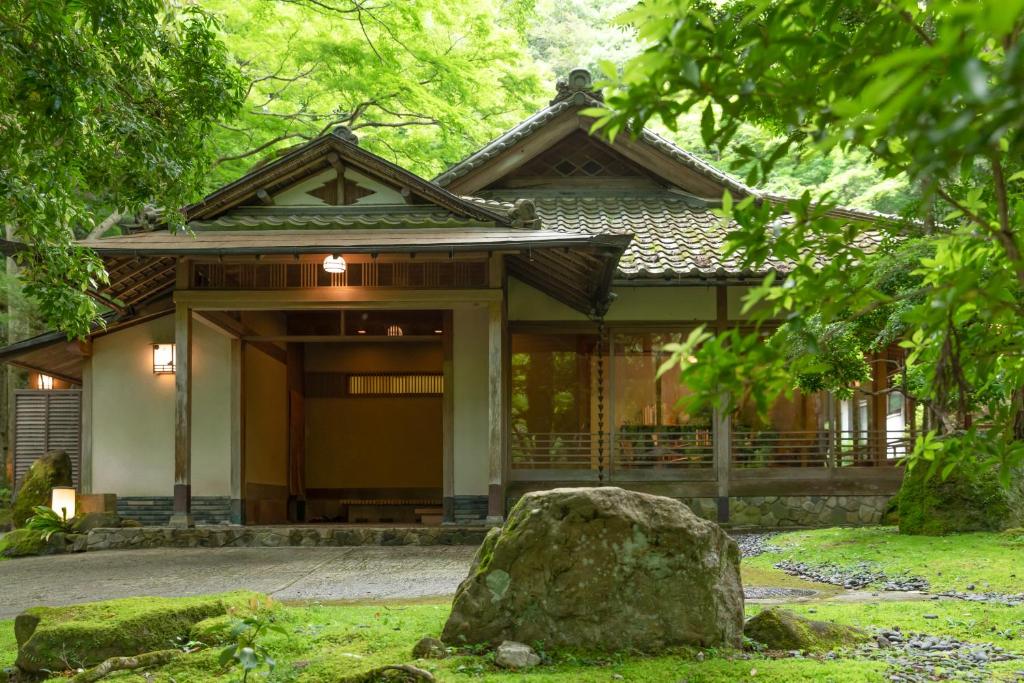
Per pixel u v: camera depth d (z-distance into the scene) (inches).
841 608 252.4
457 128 767.7
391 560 414.6
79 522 490.3
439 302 486.0
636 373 541.6
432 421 686.5
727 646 206.8
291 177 498.0
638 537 207.5
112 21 267.0
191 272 492.1
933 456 121.5
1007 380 120.2
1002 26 54.5
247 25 727.7
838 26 105.7
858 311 100.3
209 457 557.6
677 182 594.6
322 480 683.4
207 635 211.0
